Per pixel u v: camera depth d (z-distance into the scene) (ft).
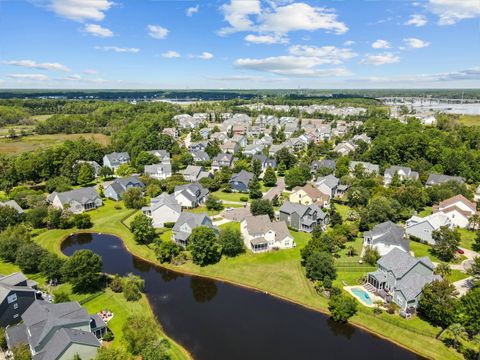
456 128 586.86
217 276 206.28
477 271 185.16
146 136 538.88
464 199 284.82
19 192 328.08
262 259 221.66
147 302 180.14
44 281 193.98
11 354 135.74
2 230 255.70
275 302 181.06
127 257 231.91
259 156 463.42
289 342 151.02
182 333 155.84
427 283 163.84
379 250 223.71
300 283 194.49
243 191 368.07
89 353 131.34
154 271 214.28
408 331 153.69
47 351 125.59
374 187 331.98
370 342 150.71
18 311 157.38
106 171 418.72
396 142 451.94
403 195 300.20
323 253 197.57
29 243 217.15
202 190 344.49
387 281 181.68
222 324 163.02
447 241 214.48
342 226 245.86
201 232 216.13
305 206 273.54
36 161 391.45
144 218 248.52
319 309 173.37
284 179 388.37
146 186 372.38
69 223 277.03
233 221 280.10
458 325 140.36
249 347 147.54
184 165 479.41
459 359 136.26
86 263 182.50
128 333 137.18
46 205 309.01
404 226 268.62
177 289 193.67
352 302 163.63
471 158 405.39
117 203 336.70
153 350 129.59
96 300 176.96
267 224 240.73
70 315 141.28
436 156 424.05
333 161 442.50
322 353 144.36
